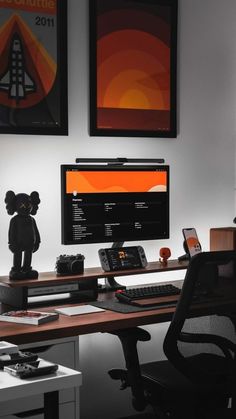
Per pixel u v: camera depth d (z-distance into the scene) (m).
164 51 3.88
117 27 3.72
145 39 3.81
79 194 3.42
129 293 3.19
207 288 2.79
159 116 3.89
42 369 1.95
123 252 3.51
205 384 2.71
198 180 4.09
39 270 3.54
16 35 3.39
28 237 3.20
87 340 3.71
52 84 3.51
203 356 2.93
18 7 3.39
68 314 2.91
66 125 3.56
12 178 3.44
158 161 3.76
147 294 3.19
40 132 3.49
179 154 4.02
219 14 4.11
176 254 4.03
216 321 3.61
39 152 3.52
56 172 3.58
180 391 2.71
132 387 2.85
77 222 3.43
